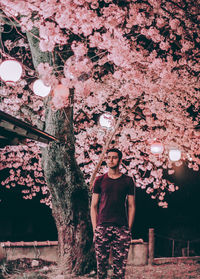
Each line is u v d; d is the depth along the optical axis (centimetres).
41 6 682
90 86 679
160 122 1099
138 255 928
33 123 858
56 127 801
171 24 797
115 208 477
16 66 566
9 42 1063
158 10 805
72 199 799
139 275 801
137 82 851
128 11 834
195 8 833
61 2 711
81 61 626
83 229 798
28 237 1867
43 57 805
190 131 1098
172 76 818
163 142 1149
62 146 797
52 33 700
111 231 472
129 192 489
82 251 793
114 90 1095
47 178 815
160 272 841
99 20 777
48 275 780
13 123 509
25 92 1073
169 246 1667
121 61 779
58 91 667
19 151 1227
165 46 825
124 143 1086
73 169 807
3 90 955
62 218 809
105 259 479
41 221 1908
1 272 782
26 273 784
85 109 1169
